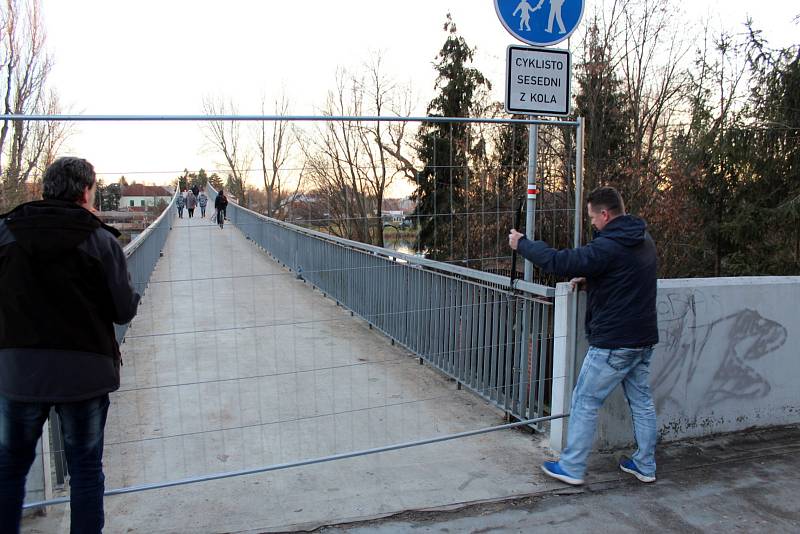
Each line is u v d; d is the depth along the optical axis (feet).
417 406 15.81
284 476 11.64
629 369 10.97
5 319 7.43
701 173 47.52
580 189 13.16
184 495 10.82
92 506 8.09
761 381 13.71
